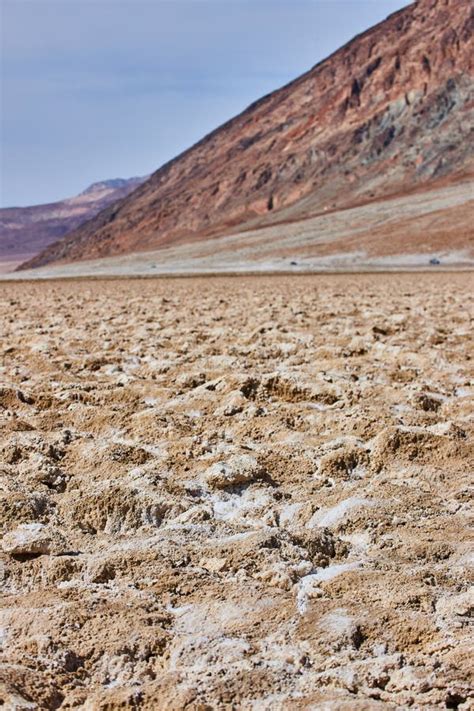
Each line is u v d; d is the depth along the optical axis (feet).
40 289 179.32
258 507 24.03
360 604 17.89
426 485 25.61
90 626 17.15
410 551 20.74
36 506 23.49
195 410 35.22
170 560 20.22
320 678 15.17
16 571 20.08
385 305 90.94
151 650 16.49
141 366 46.50
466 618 17.11
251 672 15.28
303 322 69.00
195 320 74.08
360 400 36.06
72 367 46.37
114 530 22.95
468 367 44.88
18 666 15.56
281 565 19.58
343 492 25.04
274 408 35.22
